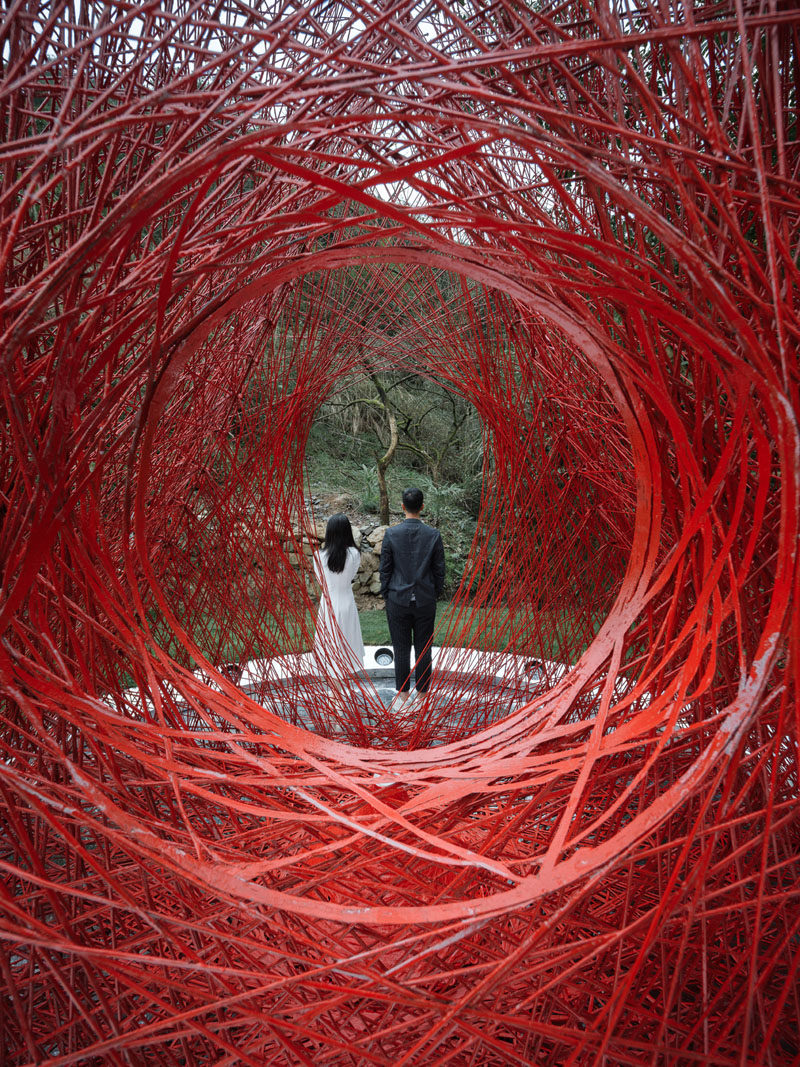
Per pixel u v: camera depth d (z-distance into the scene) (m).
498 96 1.12
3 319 1.30
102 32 1.09
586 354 2.00
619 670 2.02
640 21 1.74
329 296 4.12
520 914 1.67
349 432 11.97
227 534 3.69
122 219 1.16
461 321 4.11
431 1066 1.21
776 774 1.21
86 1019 1.18
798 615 1.15
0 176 1.56
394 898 1.90
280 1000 1.48
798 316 1.30
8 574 1.52
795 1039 1.43
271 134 1.19
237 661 4.02
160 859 1.26
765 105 1.41
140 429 1.91
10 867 1.09
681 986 1.47
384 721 4.00
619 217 1.91
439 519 10.96
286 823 1.93
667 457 2.05
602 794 2.20
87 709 1.62
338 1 1.17
